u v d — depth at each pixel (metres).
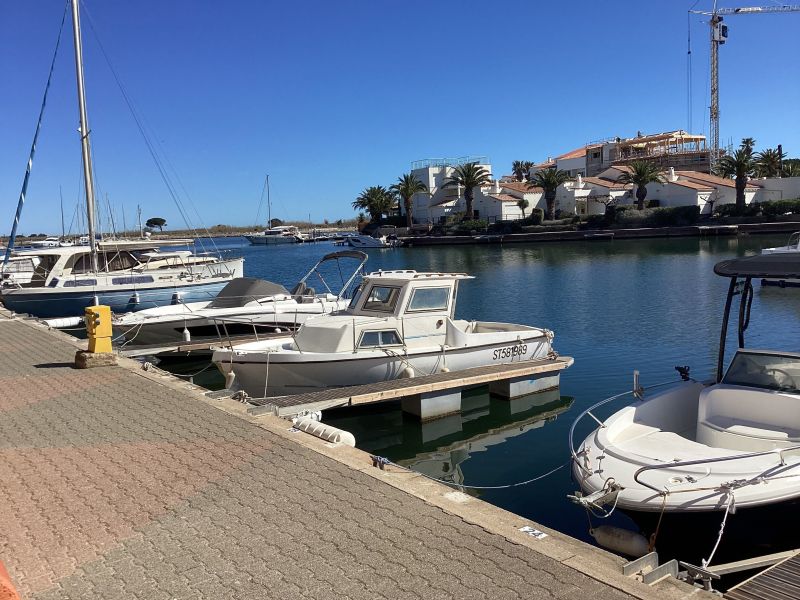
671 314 22.28
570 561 4.31
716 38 109.00
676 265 40.31
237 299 18.56
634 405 7.86
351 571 4.21
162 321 16.62
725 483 5.73
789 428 6.81
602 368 15.05
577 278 35.12
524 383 12.83
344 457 6.47
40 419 8.08
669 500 5.70
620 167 85.81
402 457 9.99
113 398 9.11
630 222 70.31
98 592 4.02
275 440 7.06
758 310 22.34
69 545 4.68
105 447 6.90
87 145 21.77
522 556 4.38
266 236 122.25
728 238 62.34
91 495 5.59
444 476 9.12
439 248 74.06
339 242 107.31
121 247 24.19
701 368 14.76
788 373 7.25
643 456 6.48
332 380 11.52
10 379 10.59
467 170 80.12
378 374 11.75
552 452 10.03
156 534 4.82
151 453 6.68
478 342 12.88
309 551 4.50
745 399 7.12
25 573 4.28
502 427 11.28
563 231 73.25
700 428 7.21
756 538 5.88
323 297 19.48
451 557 4.38
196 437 7.20
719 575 5.00
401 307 12.16
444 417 11.59
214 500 5.43
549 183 75.50
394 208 96.38
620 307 24.28
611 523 7.07
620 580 4.05
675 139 96.44
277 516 5.09
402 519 5.00
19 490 5.74
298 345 12.18
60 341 14.82
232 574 4.21
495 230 77.81
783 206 65.56
